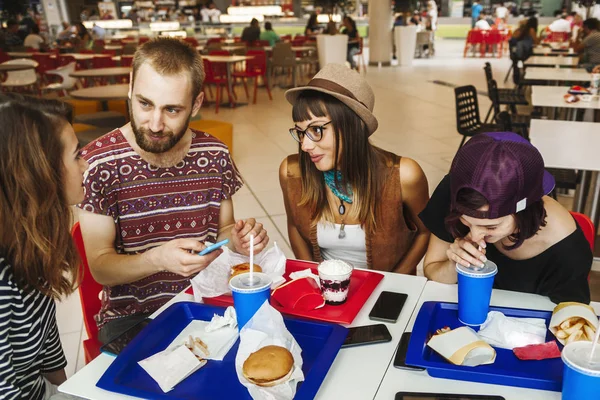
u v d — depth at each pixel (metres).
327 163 1.54
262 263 1.40
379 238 1.69
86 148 1.46
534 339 1.04
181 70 1.34
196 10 16.56
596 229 2.61
